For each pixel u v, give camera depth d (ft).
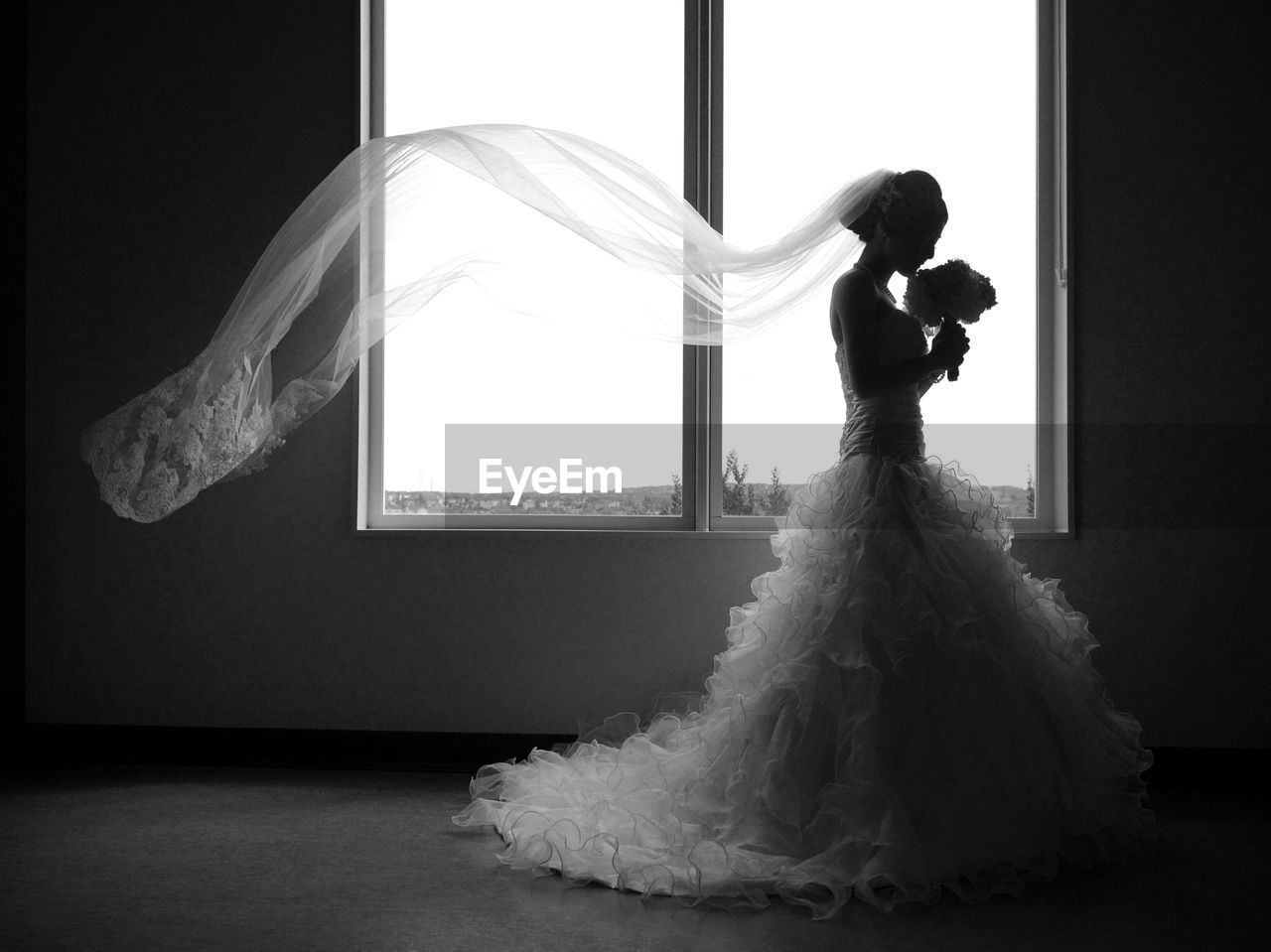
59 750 13.97
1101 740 10.09
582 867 9.36
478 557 13.79
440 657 13.82
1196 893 9.11
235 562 13.99
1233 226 13.29
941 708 9.32
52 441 14.16
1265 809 11.74
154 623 14.03
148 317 14.20
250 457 11.48
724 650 13.53
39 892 9.12
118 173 14.21
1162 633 13.24
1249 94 13.29
